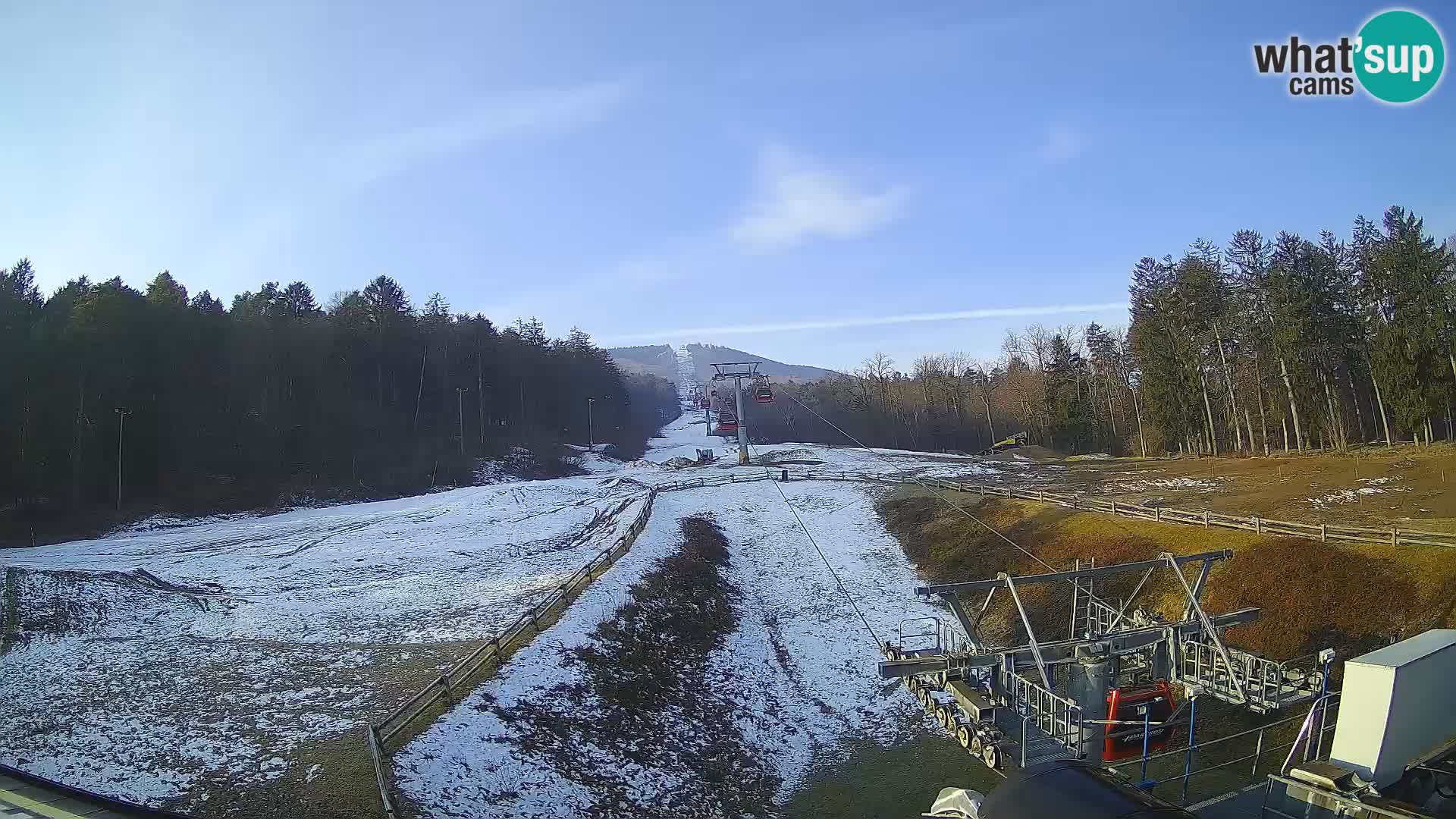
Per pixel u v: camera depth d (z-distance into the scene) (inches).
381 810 599.8
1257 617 703.7
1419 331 2066.9
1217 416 2962.6
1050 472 2534.5
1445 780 378.3
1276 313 2437.3
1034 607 1304.1
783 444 4566.9
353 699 826.8
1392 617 895.7
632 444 5497.1
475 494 2501.2
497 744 752.3
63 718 767.7
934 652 700.0
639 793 764.0
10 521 1979.6
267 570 1492.4
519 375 4480.8
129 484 2295.8
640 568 1412.4
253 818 581.6
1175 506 1675.7
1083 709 631.2
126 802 559.8
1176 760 799.1
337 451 2906.0
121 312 2359.7
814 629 1374.3
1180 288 2780.5
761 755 936.9
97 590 1187.9
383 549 1691.7
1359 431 2738.7
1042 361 4382.4
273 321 3189.0
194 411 2504.9
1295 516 1408.7
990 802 328.8
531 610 1063.6
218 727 753.0
